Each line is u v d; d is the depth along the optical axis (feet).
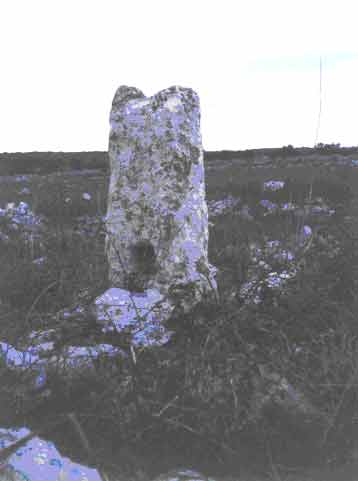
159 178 11.91
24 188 37.50
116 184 12.41
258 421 8.12
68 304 11.75
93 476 6.94
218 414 7.95
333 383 8.79
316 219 20.44
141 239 12.14
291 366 9.28
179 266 11.77
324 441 7.76
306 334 10.27
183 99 12.24
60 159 86.48
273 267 12.80
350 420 8.05
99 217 14.46
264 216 25.54
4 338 10.50
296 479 7.14
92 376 8.91
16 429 7.84
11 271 14.07
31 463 7.06
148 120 12.09
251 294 11.36
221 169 69.72
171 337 10.25
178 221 11.87
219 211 29.43
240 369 8.68
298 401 8.81
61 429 7.80
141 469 7.13
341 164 59.88
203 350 8.95
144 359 9.20
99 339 9.92
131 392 8.34
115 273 12.50
